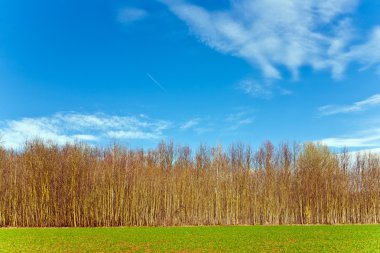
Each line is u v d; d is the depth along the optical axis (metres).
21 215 75.06
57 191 76.88
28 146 79.31
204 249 39.00
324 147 99.56
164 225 78.50
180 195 84.75
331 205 90.06
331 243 44.41
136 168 83.00
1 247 39.50
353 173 96.19
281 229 66.00
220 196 87.69
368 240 47.81
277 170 92.06
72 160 78.94
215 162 90.00
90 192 78.06
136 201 79.75
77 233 56.06
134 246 40.88
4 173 76.62
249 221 85.81
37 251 36.75
